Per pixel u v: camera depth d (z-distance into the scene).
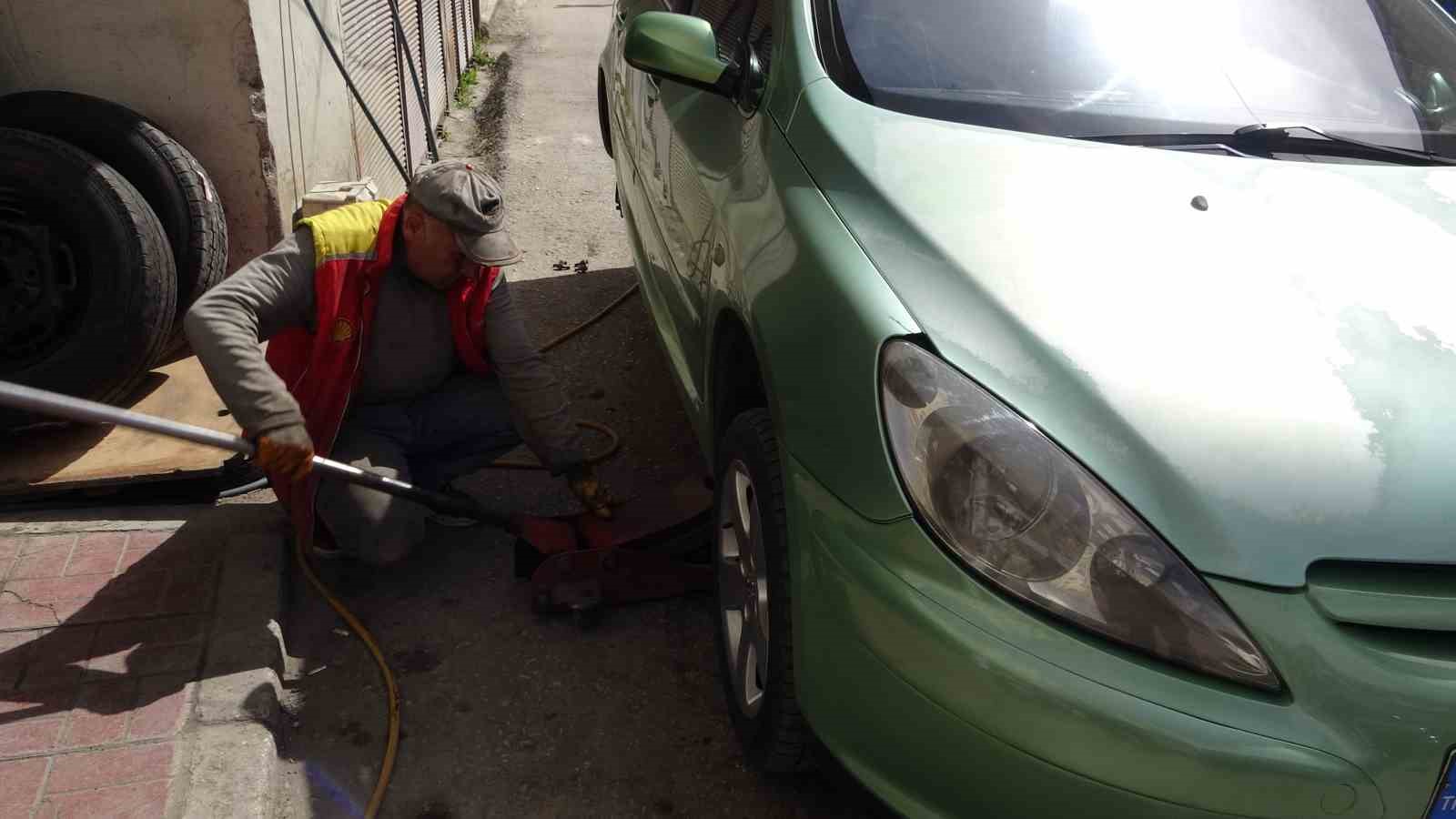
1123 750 1.50
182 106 3.62
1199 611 1.49
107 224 3.02
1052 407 1.63
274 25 3.77
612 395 3.98
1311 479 1.54
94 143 3.32
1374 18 2.80
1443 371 1.68
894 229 1.95
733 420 2.44
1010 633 1.56
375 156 5.21
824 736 1.87
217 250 3.40
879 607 1.67
